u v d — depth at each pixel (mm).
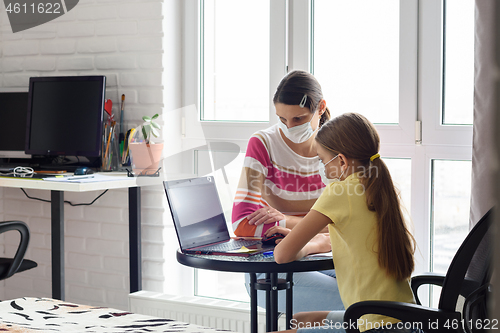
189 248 1520
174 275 2574
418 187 2141
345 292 1335
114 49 2572
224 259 1392
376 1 2199
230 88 2533
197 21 2547
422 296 2186
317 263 1372
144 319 1254
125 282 2605
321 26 2314
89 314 1278
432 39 2088
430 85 2102
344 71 2277
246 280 1958
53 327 1137
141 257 2535
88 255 2693
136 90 2533
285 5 2365
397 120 2186
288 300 1602
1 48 2855
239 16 2500
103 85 2447
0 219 2922
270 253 1446
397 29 2164
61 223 2213
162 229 2508
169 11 2506
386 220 1285
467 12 2055
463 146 2055
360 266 1295
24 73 2801
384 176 1338
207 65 2572
